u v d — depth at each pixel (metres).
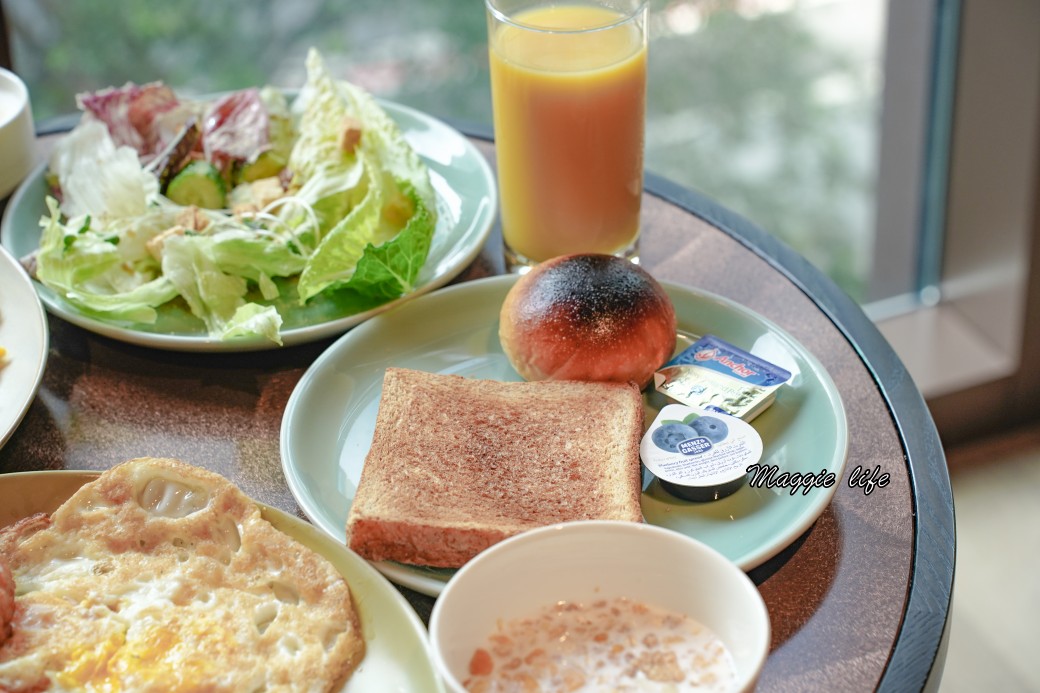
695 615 0.82
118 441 0.96
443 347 1.01
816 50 1.65
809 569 0.89
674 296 1.02
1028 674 1.30
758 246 1.09
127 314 1.01
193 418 0.98
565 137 1.02
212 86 1.55
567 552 0.82
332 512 0.91
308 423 0.95
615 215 1.05
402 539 0.87
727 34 1.62
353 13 1.56
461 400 0.95
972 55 1.43
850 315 1.03
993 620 1.34
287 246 1.05
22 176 1.14
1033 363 1.56
